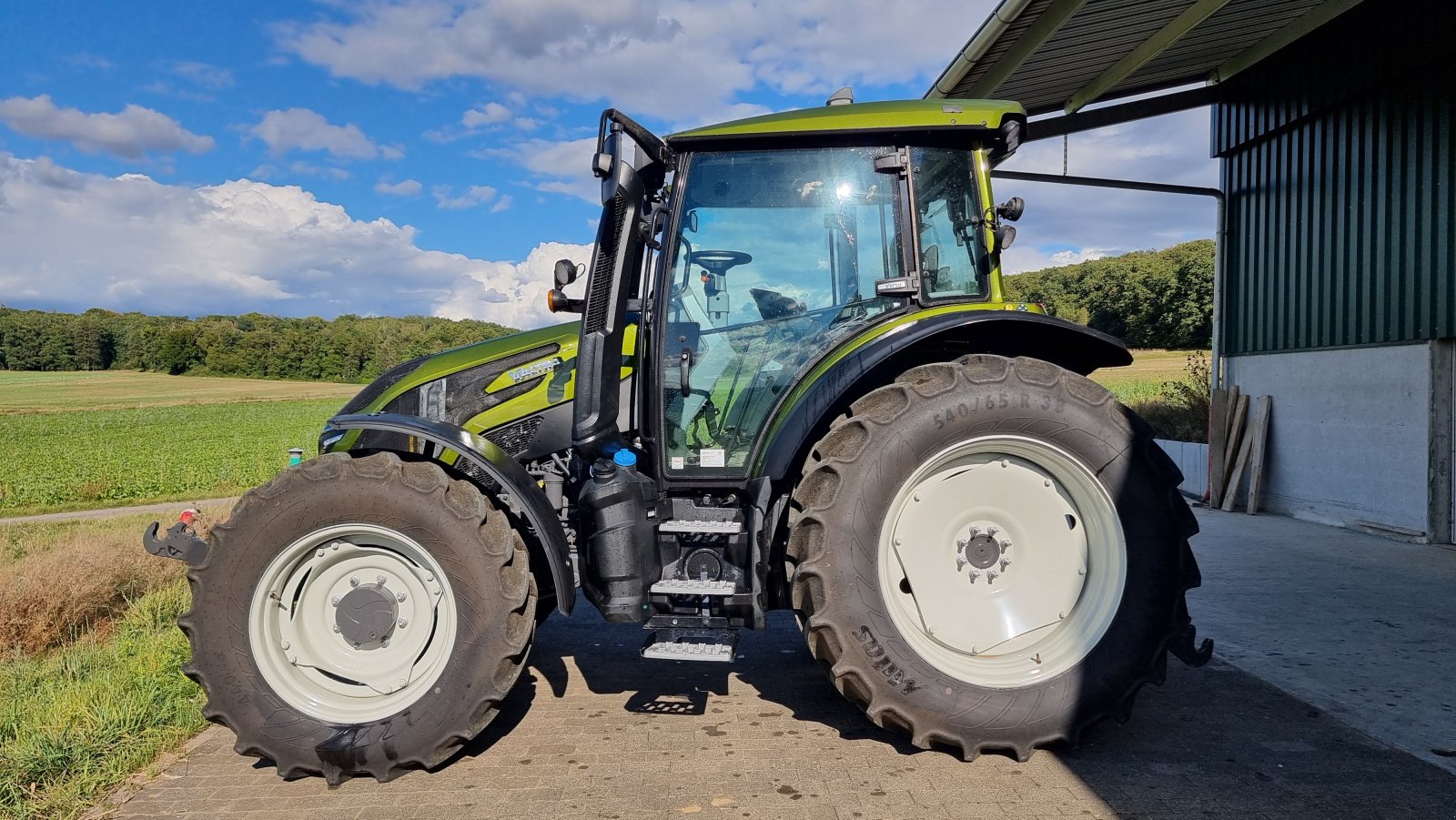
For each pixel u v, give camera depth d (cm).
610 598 311
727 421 353
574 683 385
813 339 354
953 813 259
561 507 371
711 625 317
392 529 302
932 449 306
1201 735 315
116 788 290
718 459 349
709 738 320
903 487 305
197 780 297
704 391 353
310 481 304
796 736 320
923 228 355
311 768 294
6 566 678
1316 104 751
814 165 354
